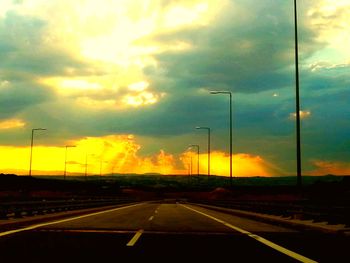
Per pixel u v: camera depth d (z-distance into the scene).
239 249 13.62
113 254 12.27
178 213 37.78
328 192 53.62
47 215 28.67
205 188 152.62
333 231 18.80
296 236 17.62
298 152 28.84
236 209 43.66
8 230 19.12
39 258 11.46
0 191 89.88
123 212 38.84
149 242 15.09
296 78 30.06
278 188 101.31
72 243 14.55
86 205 43.56
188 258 11.80
